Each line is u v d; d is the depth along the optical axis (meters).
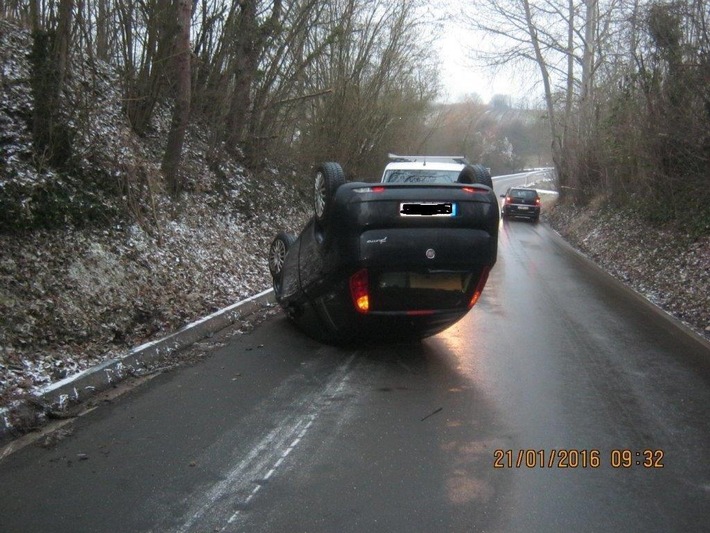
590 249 20.05
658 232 16.20
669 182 15.78
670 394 6.53
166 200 11.86
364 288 6.97
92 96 9.64
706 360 7.86
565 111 32.75
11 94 9.70
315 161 20.92
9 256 7.46
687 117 13.78
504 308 10.55
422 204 6.86
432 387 6.57
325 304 7.54
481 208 7.03
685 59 14.29
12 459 4.81
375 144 26.39
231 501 4.23
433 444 5.17
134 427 5.42
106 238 9.25
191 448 5.02
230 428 5.42
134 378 6.72
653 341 8.70
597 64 25.80
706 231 13.96
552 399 6.29
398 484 4.49
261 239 14.59
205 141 15.62
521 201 30.81
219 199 14.31
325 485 4.46
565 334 8.93
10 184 8.09
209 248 11.81
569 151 30.41
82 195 9.25
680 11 13.88
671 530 4.00
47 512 4.06
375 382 6.69
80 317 7.46
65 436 5.23
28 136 9.12
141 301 8.59
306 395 6.26
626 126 17.98
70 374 6.34
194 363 7.25
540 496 4.38
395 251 6.83
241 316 9.48
